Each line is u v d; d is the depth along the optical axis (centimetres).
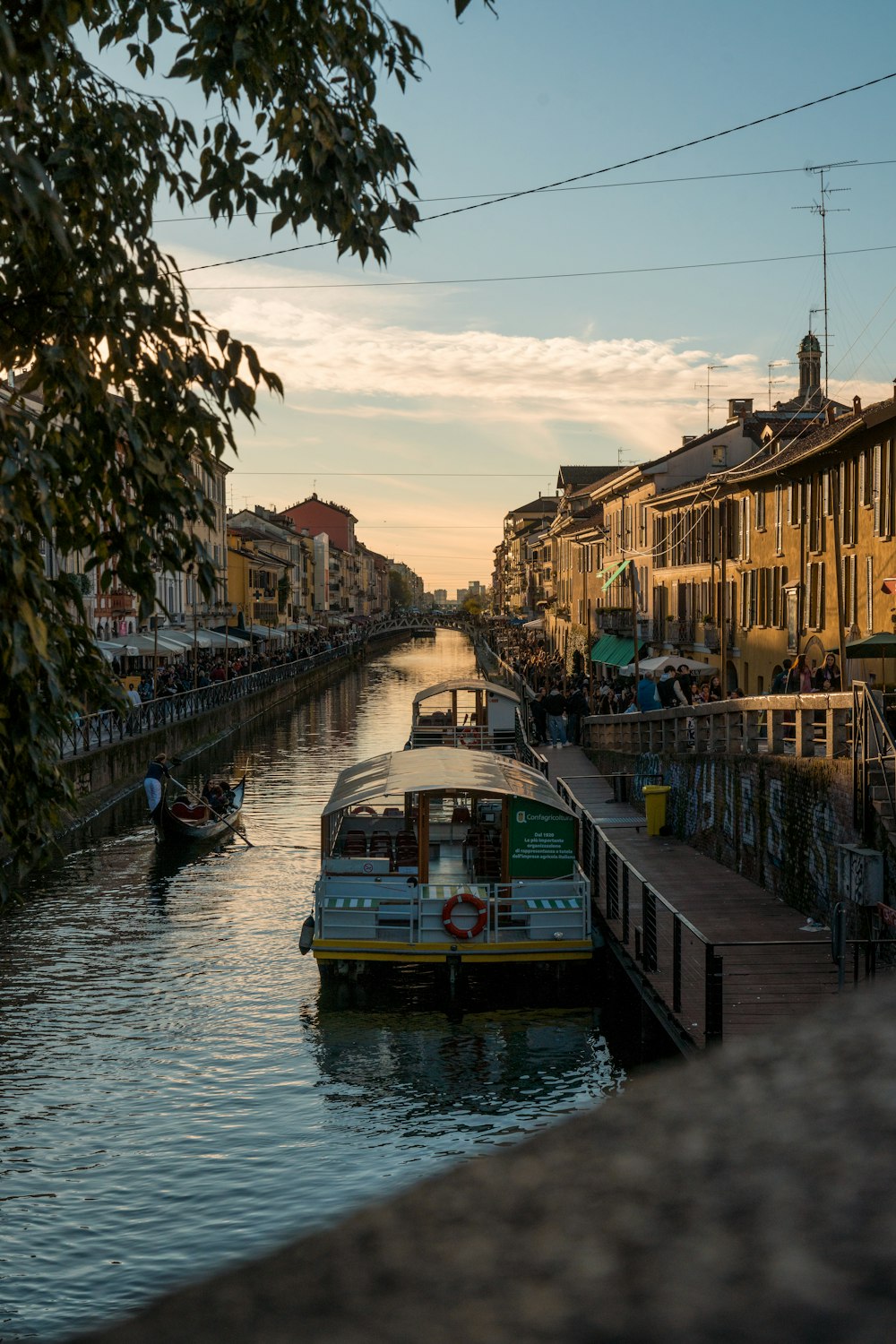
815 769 1805
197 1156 1380
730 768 2292
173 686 5097
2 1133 1437
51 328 613
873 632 3309
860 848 1566
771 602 4234
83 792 3484
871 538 3338
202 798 3353
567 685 5375
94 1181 1317
